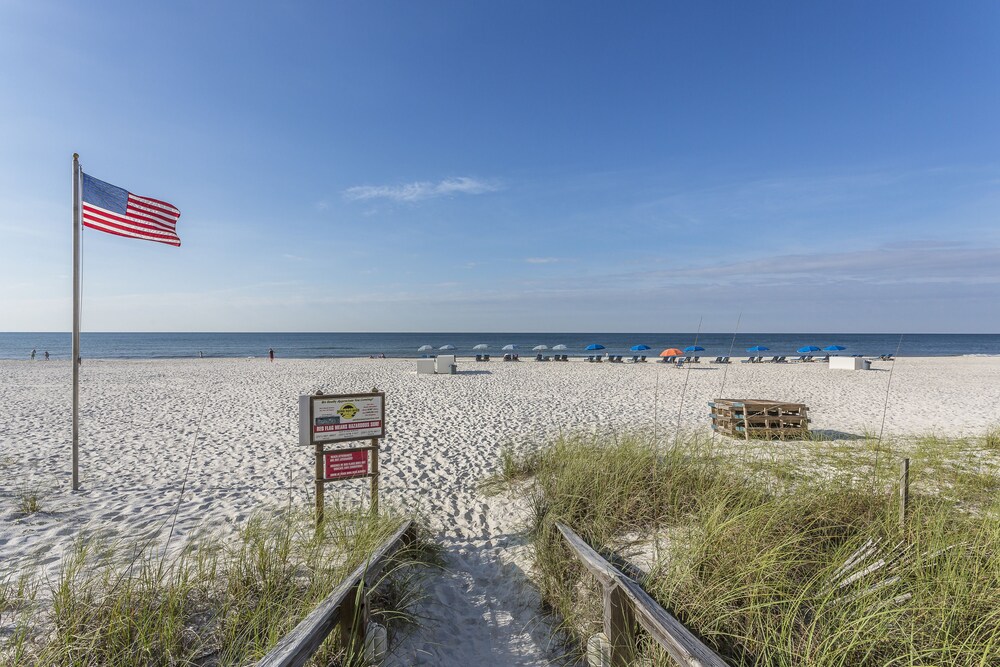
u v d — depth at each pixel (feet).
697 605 9.18
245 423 33.47
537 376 68.44
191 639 9.04
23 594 10.41
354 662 8.70
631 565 11.84
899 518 11.35
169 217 23.76
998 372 75.05
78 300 19.66
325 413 14.67
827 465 18.53
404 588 11.38
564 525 13.28
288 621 9.15
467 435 29.32
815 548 11.10
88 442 27.48
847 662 7.65
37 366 84.58
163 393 48.88
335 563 11.42
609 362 101.96
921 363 97.71
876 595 8.62
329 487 19.98
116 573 10.78
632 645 8.93
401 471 22.13
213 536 14.51
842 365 80.23
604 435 22.45
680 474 15.31
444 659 10.00
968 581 8.84
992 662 7.13
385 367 85.25
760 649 8.21
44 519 16.02
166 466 22.82
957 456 19.51
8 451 25.36
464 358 113.50
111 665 8.18
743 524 11.18
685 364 92.48
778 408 27.71
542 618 11.29
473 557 14.21
